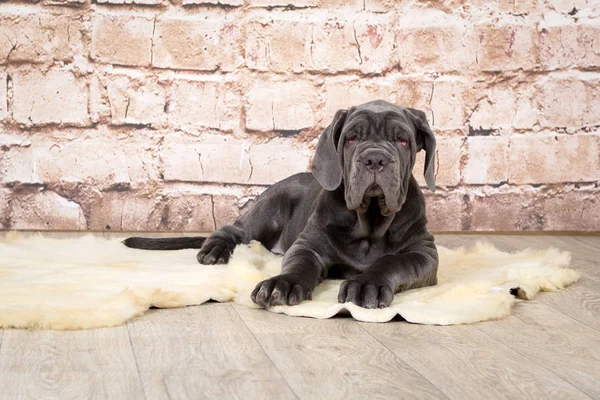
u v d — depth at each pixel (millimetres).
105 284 1538
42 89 2246
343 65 2334
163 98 2285
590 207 2439
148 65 2273
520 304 1562
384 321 1404
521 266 1803
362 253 1657
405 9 2338
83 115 2266
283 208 1932
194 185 2316
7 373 1139
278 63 2312
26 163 2258
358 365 1200
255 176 2330
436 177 2385
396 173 1526
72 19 2240
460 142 2383
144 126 2287
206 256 1807
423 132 1667
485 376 1169
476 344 1307
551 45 2385
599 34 2395
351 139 1590
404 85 2357
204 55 2287
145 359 1203
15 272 1627
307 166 2344
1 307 1361
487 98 2381
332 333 1344
